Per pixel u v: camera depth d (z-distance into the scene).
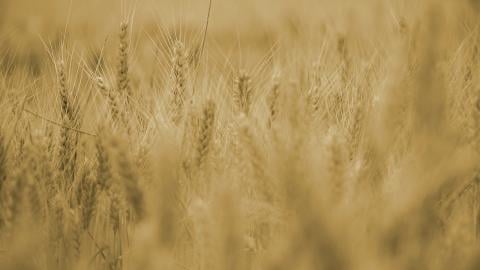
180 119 2.12
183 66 2.16
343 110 2.18
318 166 1.88
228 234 1.86
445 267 1.86
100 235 2.04
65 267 1.97
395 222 1.86
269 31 3.95
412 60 1.91
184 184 1.98
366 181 1.93
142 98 2.24
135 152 2.04
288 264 1.84
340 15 3.13
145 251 1.83
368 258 1.84
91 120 2.17
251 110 2.13
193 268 1.95
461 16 2.31
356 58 2.45
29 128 2.11
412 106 1.88
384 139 1.93
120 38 2.18
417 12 2.02
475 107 2.00
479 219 1.97
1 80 2.22
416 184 1.86
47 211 1.99
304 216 1.82
